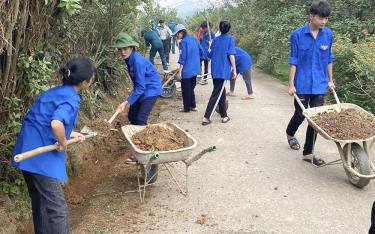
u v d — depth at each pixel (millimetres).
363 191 5797
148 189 5836
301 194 5691
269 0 15656
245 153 7215
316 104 6672
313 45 6441
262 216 5125
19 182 5184
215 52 8695
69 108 3900
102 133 5133
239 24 20500
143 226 4898
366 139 5676
